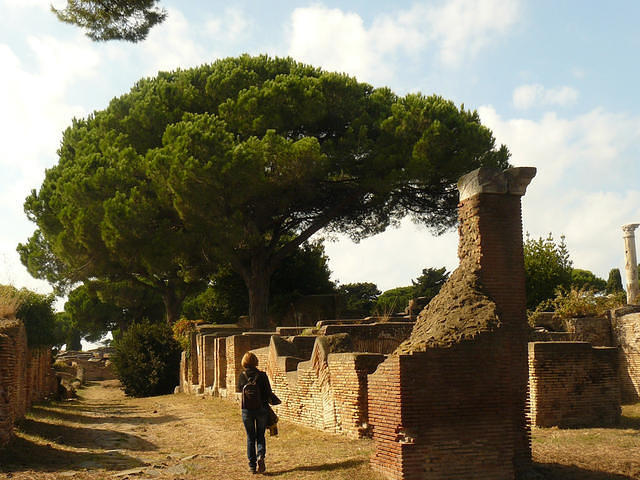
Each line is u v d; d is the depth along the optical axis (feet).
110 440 47.85
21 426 48.55
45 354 90.68
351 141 106.22
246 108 105.09
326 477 30.01
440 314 31.48
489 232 31.86
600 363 46.62
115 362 120.37
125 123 115.14
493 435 29.30
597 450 35.32
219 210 101.96
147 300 180.96
